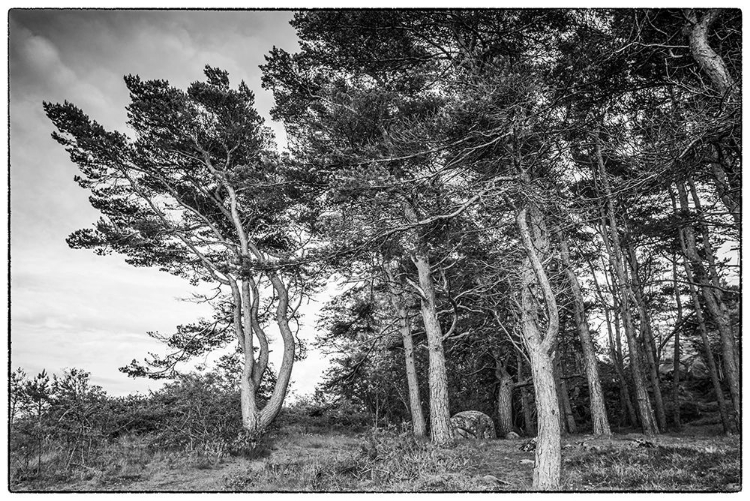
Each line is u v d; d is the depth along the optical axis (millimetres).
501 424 23688
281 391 18328
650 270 23062
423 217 11031
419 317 24438
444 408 16297
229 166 19766
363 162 10844
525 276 11203
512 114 9328
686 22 9484
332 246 11719
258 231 20609
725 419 18281
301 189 13961
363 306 22750
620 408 32156
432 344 17125
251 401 17750
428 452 12523
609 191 10430
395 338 23750
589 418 33719
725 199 12172
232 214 18812
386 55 13586
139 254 19250
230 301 20562
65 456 12492
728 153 10086
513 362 27500
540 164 10844
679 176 9812
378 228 10969
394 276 19156
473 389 28875
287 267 13352
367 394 27219
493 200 10750
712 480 8742
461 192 10547
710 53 9023
